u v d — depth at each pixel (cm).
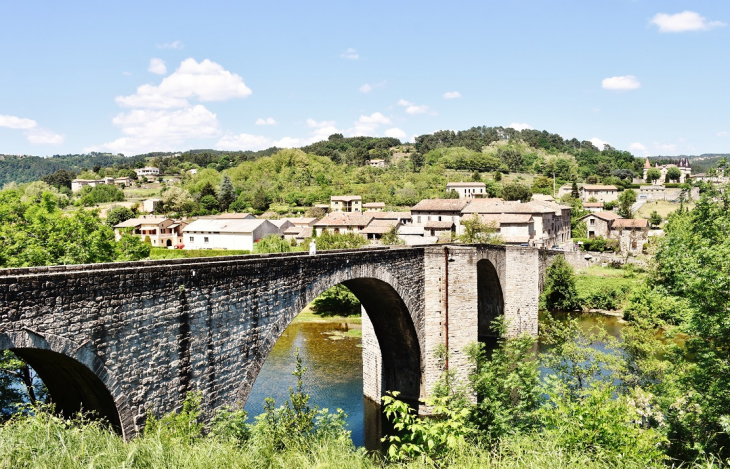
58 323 1430
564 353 2814
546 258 7131
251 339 2161
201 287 1917
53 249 2964
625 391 2683
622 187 17062
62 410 1783
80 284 1490
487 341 5481
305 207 15700
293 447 1495
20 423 1295
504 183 18312
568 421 1534
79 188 19850
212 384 1972
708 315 1912
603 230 10738
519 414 2406
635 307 4672
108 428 1655
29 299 1359
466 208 10106
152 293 1722
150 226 11194
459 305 3609
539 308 6781
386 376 3700
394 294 3256
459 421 1487
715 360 1888
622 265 7819
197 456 1243
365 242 7662
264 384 4097
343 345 5416
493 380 2530
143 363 1691
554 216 10412
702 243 2012
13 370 2495
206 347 1942
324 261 2609
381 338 3675
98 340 1541
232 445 1412
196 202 15588
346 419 3447
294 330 6159
